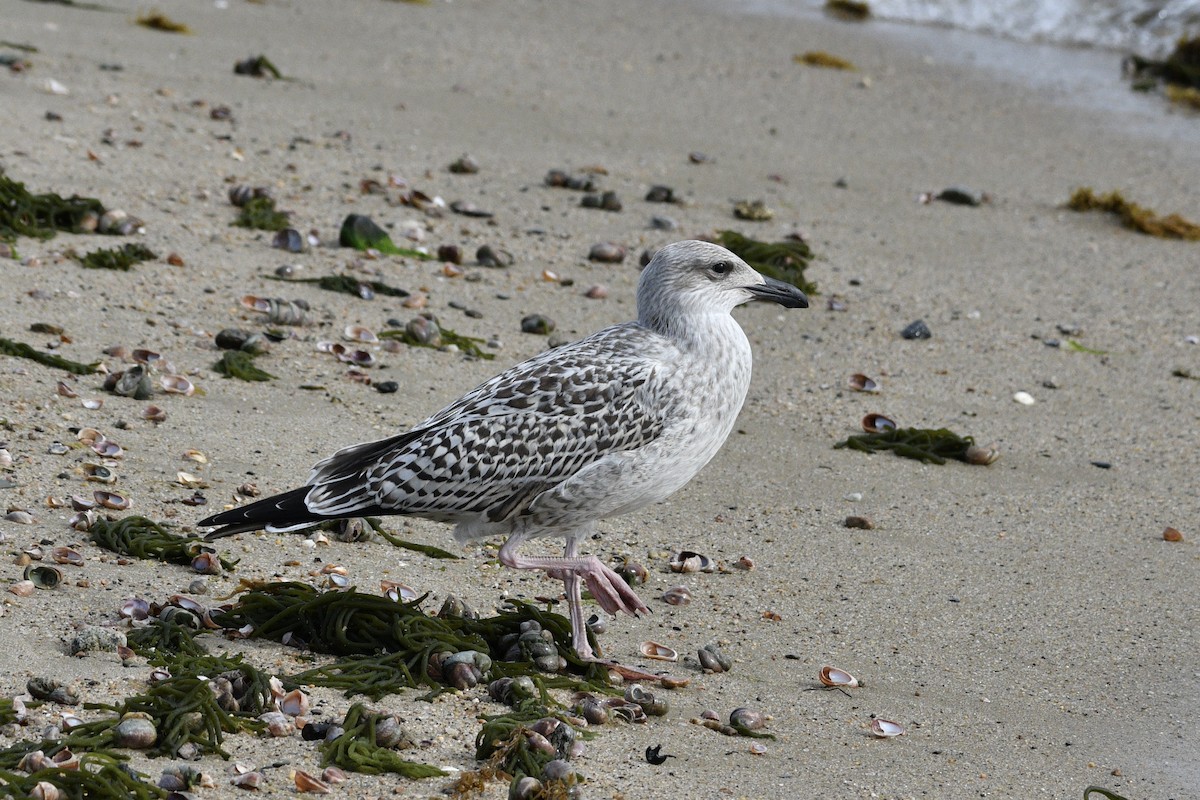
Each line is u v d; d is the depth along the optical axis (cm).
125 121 2005
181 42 2464
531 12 3005
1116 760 852
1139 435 1443
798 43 2970
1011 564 1145
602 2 3153
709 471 1298
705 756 813
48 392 1216
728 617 1023
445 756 776
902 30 3141
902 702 910
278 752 761
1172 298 1848
